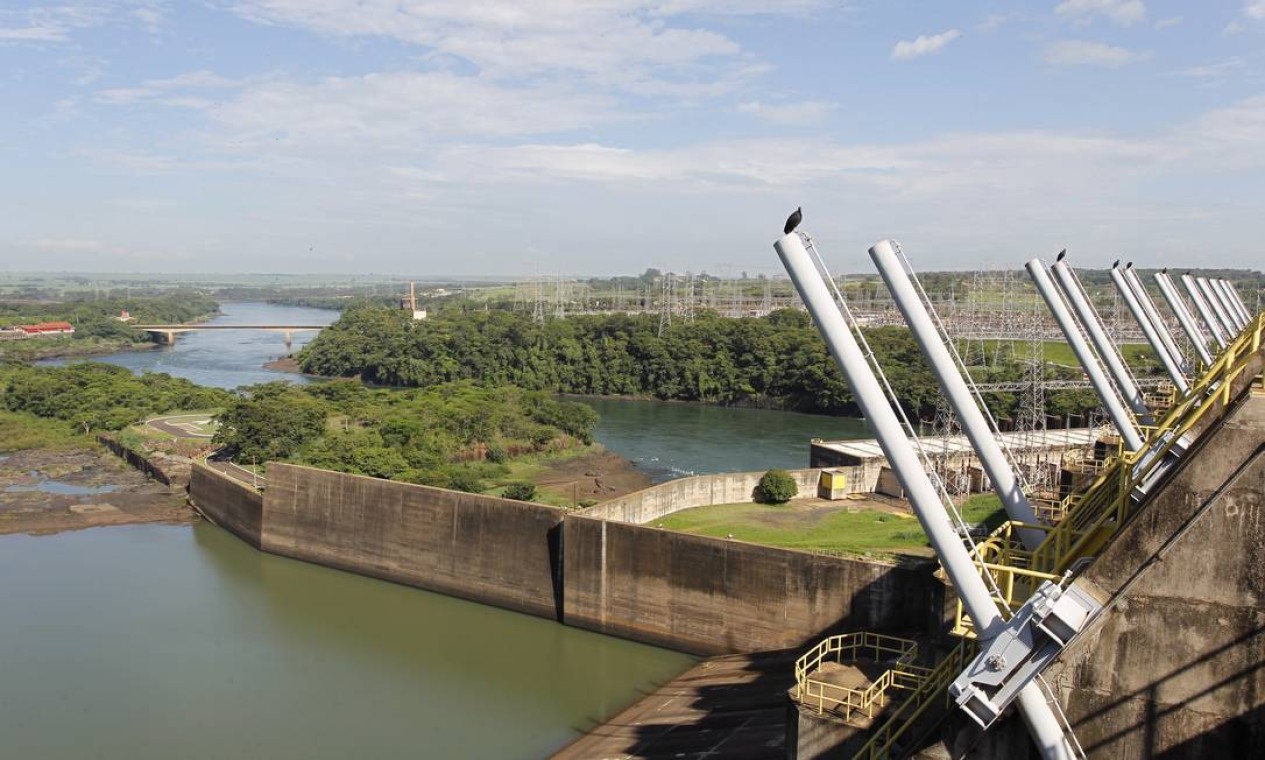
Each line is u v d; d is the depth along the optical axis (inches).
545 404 5167.3
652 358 7539.4
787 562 2210.9
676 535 2378.2
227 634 2477.9
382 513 2997.0
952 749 912.9
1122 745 817.5
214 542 3380.9
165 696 2074.3
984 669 818.2
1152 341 1603.1
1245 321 2274.9
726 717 1817.2
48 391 5757.9
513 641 2474.2
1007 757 882.1
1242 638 771.4
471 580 2807.6
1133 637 807.1
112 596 2753.4
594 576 2522.1
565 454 4766.2
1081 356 1333.7
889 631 2062.0
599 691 2143.2
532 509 2687.0
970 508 2837.1
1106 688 818.8
